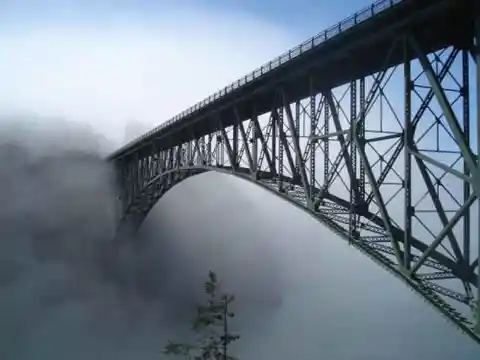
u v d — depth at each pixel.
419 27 16.27
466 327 13.68
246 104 28.45
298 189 23.94
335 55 19.75
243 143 28.17
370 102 18.09
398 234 17.41
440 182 15.87
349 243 18.58
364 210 19.12
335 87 21.83
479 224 13.44
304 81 23.47
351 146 19.09
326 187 20.39
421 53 15.80
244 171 29.20
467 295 14.34
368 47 18.72
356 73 19.83
